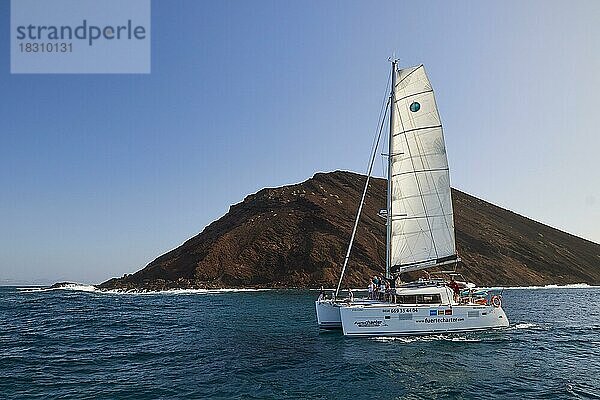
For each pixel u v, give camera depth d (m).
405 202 29.91
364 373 20.48
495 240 134.25
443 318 28.61
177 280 103.38
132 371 20.88
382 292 29.94
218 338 30.70
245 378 19.67
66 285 119.00
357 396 17.34
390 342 27.05
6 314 47.19
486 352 24.98
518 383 19.22
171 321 41.31
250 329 35.44
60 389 17.81
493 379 19.80
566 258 138.50
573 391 18.14
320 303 31.22
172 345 27.88
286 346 27.11
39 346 27.34
